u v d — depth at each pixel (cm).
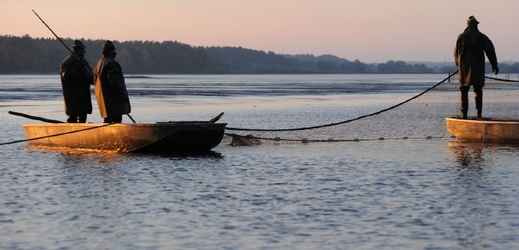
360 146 5697
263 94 18300
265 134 6369
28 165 4669
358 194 3650
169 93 18738
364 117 6656
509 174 4219
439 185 3884
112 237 2841
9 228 2981
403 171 4375
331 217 3148
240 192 3706
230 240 2792
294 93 19100
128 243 2756
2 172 4375
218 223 3048
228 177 4162
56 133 5584
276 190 3759
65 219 3127
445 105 7019
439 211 3250
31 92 18312
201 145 5191
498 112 8788
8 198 3569
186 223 3048
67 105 5550
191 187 3844
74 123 5459
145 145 5175
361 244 2738
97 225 3022
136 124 5153
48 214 3219
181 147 5191
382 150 5425
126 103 5447
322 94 18438
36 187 3866
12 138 6500
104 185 3909
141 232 2909
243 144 5794
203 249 2673
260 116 9800
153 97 16212
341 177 4169
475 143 5781
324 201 3478
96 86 5403
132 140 5203
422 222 3053
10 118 8988
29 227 2995
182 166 4581
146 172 4344
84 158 4984
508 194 3619
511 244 2725
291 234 2873
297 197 3575
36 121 8531
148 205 3394
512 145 5591
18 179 4122
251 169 4466
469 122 5747
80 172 4359
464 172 4312
